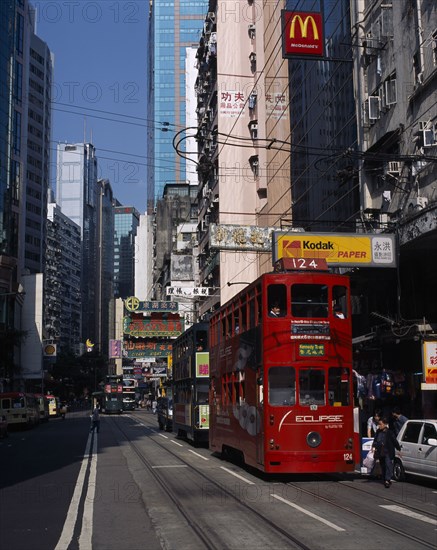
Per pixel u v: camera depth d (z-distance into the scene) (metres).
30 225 110.88
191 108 116.31
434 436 14.59
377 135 23.59
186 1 161.38
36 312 80.19
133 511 11.35
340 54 26.95
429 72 19.98
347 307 15.90
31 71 115.44
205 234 61.97
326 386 15.27
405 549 8.23
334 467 14.91
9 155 79.31
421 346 19.56
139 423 50.09
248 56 46.62
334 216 27.33
